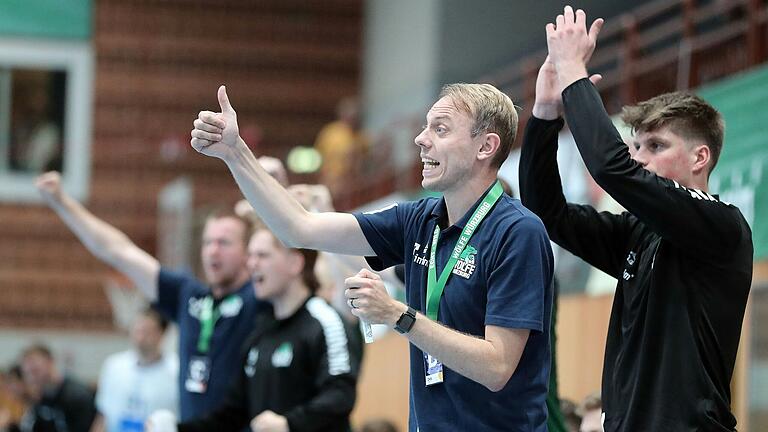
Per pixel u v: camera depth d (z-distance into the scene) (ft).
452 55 123.34
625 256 31.53
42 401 83.87
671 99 31.37
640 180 28.91
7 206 139.64
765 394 49.52
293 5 147.33
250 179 30.25
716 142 31.35
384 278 42.50
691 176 31.04
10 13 144.15
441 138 29.37
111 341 135.23
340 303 45.34
